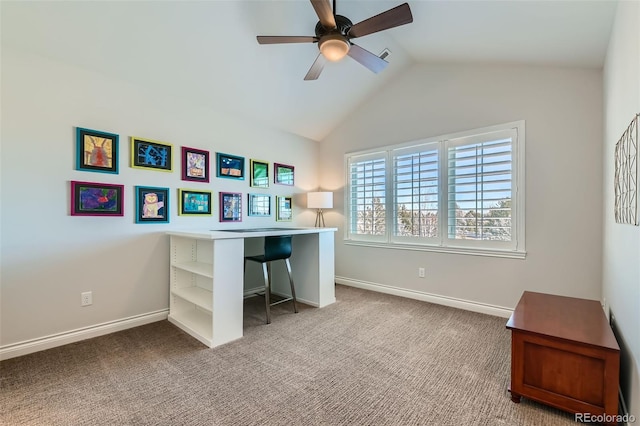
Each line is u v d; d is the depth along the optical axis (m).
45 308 2.32
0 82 2.12
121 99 2.71
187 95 3.15
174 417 1.53
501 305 3.03
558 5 1.88
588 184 2.56
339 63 3.34
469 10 2.24
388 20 2.01
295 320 2.93
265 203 4.00
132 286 2.78
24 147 2.22
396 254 3.84
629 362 1.47
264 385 1.82
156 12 2.27
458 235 3.30
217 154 3.46
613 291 1.97
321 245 3.38
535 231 2.82
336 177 4.56
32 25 2.09
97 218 2.57
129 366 2.04
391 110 3.89
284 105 3.77
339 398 1.70
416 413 1.57
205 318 2.85
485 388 1.79
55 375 1.92
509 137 2.95
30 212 2.25
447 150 3.38
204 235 2.41
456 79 3.31
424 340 2.46
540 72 2.79
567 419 1.52
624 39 1.61
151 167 2.90
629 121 1.53
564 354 1.53
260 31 2.70
